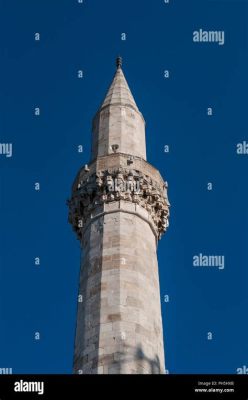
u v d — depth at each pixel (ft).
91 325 107.24
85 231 123.54
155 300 113.09
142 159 130.21
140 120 142.41
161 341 109.40
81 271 117.80
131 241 117.50
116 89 147.95
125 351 102.58
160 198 128.06
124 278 111.65
